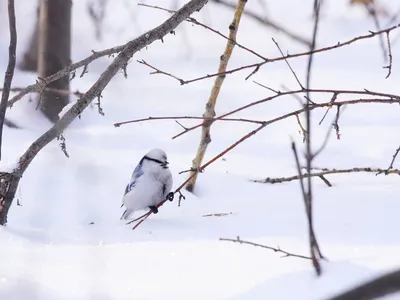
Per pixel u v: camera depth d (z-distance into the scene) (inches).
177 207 402.0
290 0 1238.3
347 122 610.9
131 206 364.5
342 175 437.7
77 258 268.7
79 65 380.8
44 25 661.9
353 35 1017.5
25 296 223.9
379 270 216.5
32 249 290.4
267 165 489.7
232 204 396.8
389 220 299.0
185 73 903.1
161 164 358.9
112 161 484.1
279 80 829.2
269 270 232.2
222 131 604.7
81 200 402.0
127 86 800.3
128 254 269.0
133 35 1004.6
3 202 352.8
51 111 632.4
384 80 794.2
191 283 230.7
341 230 285.7
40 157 478.9
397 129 574.9
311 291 210.4
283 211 343.9
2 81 792.3
